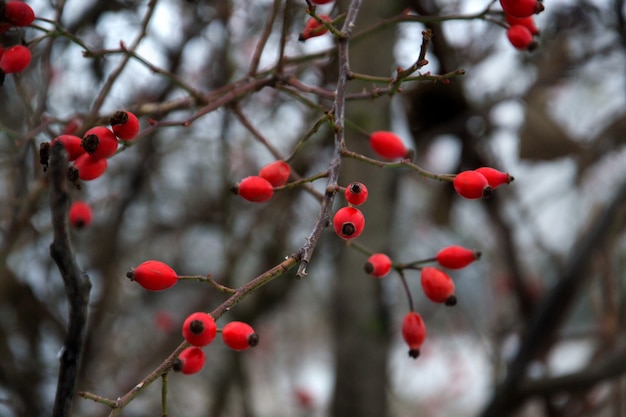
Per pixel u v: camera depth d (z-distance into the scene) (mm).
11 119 2873
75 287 1062
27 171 2686
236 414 4281
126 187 3398
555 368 4598
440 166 4223
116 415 1178
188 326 1209
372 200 2727
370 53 2695
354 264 2752
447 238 4938
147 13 1950
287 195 3695
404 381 5402
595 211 3318
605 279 3238
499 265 4512
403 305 5195
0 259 2533
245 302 3736
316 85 2924
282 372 5629
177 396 4199
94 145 1339
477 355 5676
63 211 1024
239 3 3256
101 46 2881
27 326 3078
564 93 4254
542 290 3865
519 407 2781
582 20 3262
